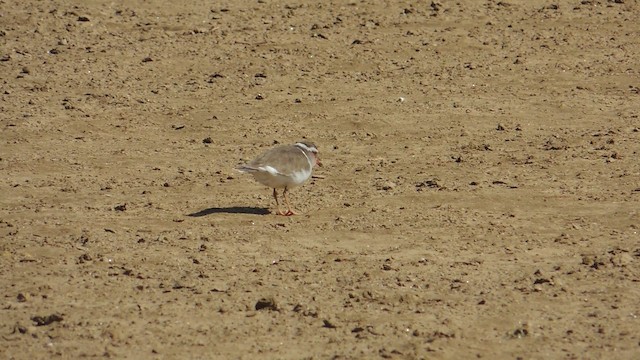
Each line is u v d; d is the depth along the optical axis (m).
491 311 12.80
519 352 11.80
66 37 25.33
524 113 21.47
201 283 13.67
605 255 14.52
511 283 13.64
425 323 12.47
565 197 16.98
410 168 18.56
